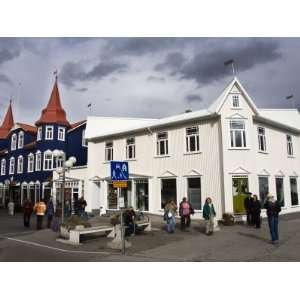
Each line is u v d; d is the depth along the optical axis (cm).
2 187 4691
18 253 1289
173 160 2552
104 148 3116
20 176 4328
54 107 4134
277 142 2712
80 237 1677
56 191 3522
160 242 1496
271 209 1373
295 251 1198
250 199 1991
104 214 2842
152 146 2711
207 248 1321
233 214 2167
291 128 2862
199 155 2406
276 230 1363
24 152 4344
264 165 2477
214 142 2339
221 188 2258
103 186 2939
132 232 1686
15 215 3419
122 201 1293
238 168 2259
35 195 3978
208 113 2358
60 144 4038
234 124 2325
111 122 3353
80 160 4031
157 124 2636
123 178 1263
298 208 2847
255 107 2361
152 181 2662
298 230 1689
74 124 4481
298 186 2928
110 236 1686
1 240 1650
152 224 2141
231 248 1300
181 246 1387
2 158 4831
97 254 1259
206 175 2350
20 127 4512
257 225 1845
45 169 3934
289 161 2852
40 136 4047
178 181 2503
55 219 2048
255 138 2422
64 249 1380
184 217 1883
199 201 2380
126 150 2923
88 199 3134
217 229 1805
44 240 1639
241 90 2366
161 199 2598
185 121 2481
